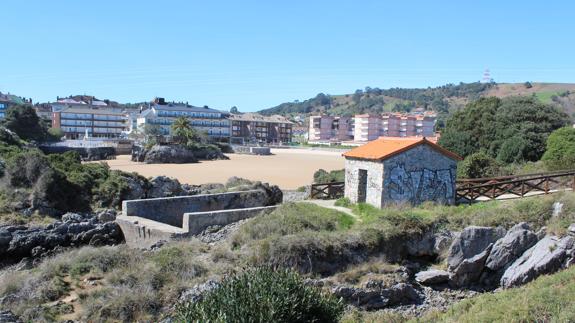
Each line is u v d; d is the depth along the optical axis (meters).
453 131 57.66
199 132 164.00
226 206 38.66
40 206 39.88
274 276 14.07
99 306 18.50
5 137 71.12
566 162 40.41
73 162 50.44
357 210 29.17
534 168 42.59
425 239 24.53
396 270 22.52
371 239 23.31
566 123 56.69
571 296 15.86
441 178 30.41
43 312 18.19
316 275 21.64
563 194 26.56
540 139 50.03
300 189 56.69
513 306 15.86
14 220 36.66
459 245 23.33
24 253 33.25
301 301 13.42
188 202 36.66
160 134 165.75
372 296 20.88
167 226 30.62
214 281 19.53
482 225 24.83
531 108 55.88
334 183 37.72
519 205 26.27
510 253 23.22
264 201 41.59
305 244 22.11
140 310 18.45
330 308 14.27
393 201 28.73
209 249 24.55
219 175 86.94
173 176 83.81
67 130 194.88
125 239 33.22
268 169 101.00
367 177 30.09
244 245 23.94
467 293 22.55
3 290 20.25
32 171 42.44
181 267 21.22
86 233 34.28
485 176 40.56
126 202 34.03
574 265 20.89
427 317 18.80
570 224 23.86
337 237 23.11
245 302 12.74
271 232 24.91
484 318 15.53
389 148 30.06
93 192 45.22
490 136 53.66
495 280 23.31
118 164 110.25
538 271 21.69
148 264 21.78
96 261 22.66
